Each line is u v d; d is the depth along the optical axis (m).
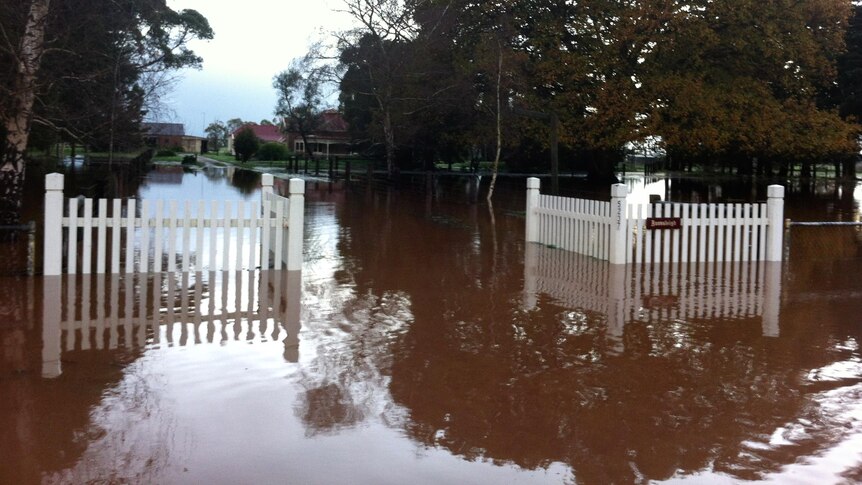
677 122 31.34
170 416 4.96
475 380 5.91
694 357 6.72
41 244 12.74
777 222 12.69
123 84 23.48
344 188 32.28
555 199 13.84
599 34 32.03
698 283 10.56
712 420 5.13
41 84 13.74
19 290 8.92
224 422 4.88
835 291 10.13
